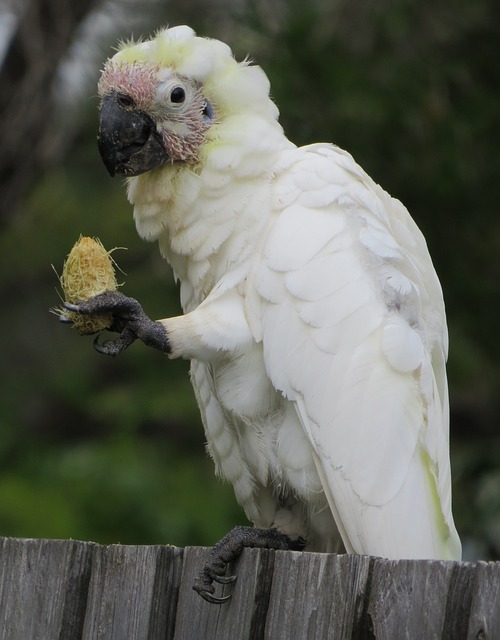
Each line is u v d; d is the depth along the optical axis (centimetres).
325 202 677
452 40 1276
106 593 573
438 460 657
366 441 633
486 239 1256
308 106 1208
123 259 1505
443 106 1234
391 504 627
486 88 1262
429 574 484
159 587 568
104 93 734
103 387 1623
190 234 697
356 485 630
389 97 1223
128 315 648
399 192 1237
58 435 1656
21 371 1650
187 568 573
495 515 1191
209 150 698
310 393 644
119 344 652
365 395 637
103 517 1321
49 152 1273
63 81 1272
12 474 1420
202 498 1389
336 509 639
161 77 713
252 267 671
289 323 651
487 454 1234
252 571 545
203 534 1333
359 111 1208
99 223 1562
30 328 1672
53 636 571
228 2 1239
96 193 1565
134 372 1550
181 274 729
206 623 559
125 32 1223
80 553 579
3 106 1252
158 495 1373
